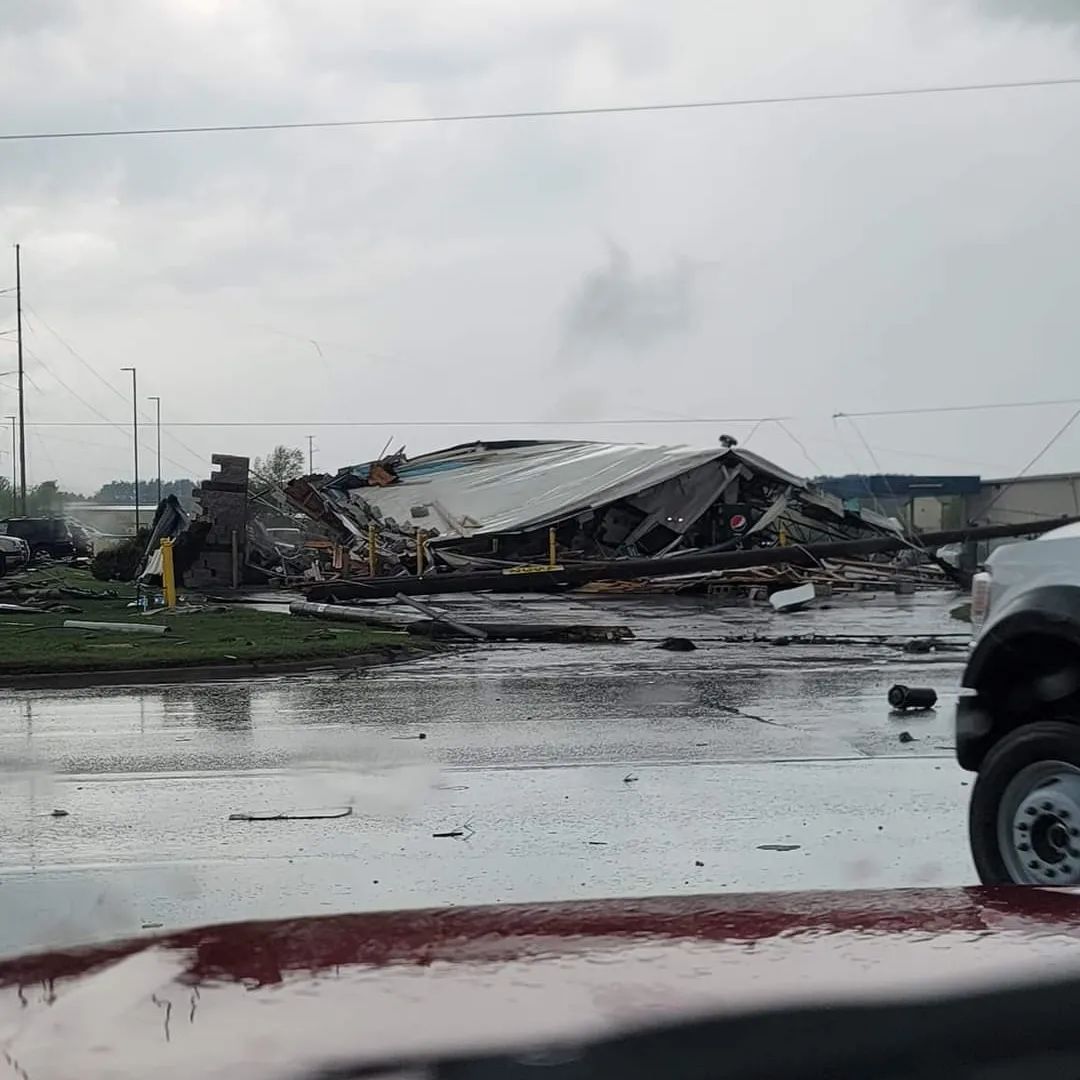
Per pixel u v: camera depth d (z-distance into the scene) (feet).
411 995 7.32
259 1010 7.07
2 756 34.04
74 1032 6.76
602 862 22.76
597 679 51.93
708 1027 7.00
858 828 25.17
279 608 89.61
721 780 30.19
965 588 120.37
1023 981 7.76
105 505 340.59
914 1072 6.96
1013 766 17.62
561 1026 6.89
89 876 22.03
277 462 329.52
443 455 177.47
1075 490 184.55
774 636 72.38
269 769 32.01
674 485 143.95
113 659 52.80
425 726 39.06
